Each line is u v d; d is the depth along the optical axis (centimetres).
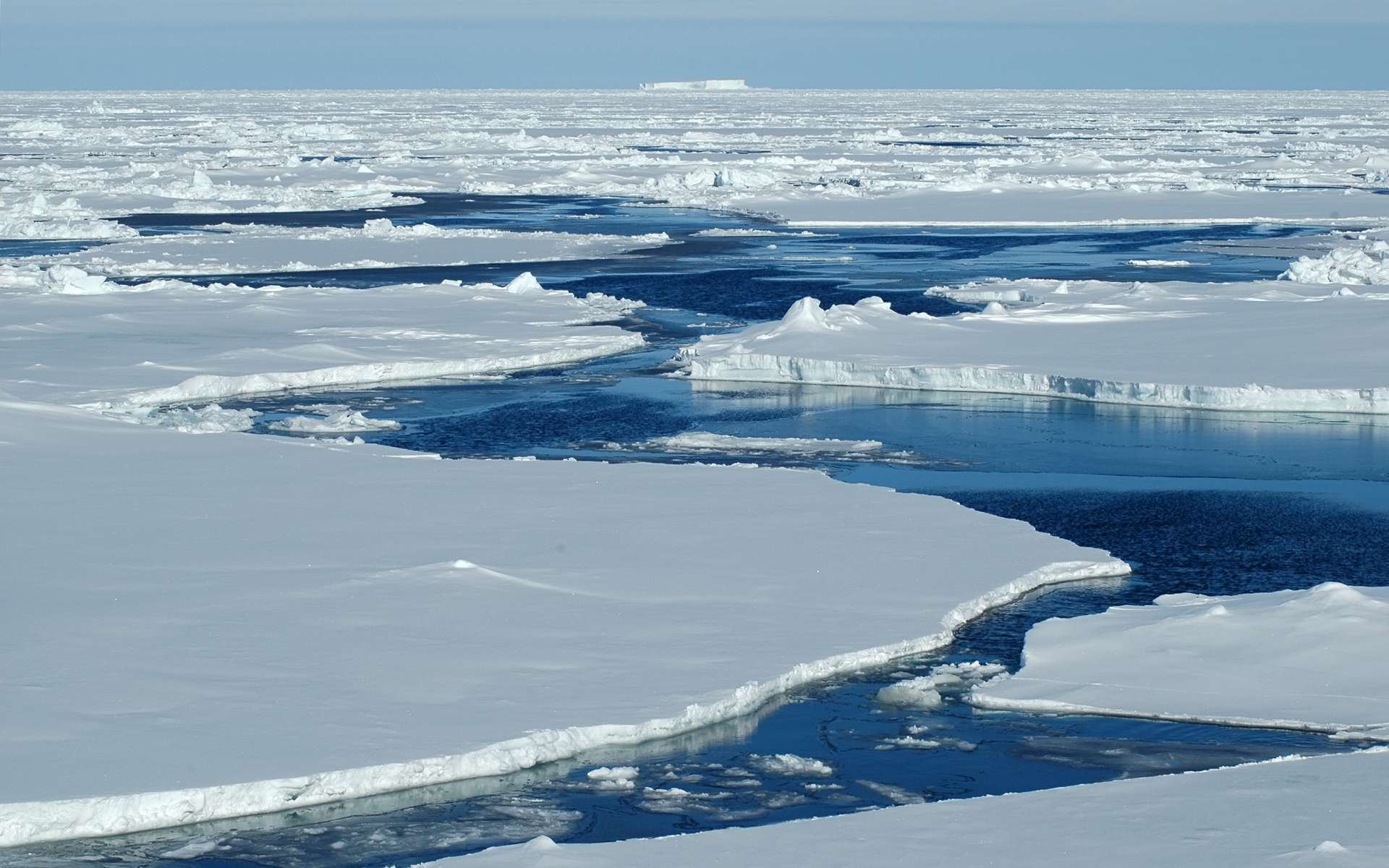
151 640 1964
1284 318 4784
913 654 2094
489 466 3144
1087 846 1399
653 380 4406
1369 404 3738
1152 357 4256
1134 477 3209
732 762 1767
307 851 1542
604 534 2572
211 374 4197
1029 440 3556
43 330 4847
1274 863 1320
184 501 2714
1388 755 1656
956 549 2544
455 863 1418
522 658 1958
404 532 2545
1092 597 2369
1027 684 1973
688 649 2022
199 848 1537
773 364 4372
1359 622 2069
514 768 1697
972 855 1394
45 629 1992
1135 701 1903
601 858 1420
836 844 1436
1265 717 1839
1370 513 2916
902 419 3812
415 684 1855
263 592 2181
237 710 1756
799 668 1977
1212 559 2605
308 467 3061
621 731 1775
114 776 1585
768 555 2470
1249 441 3500
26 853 1512
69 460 3016
